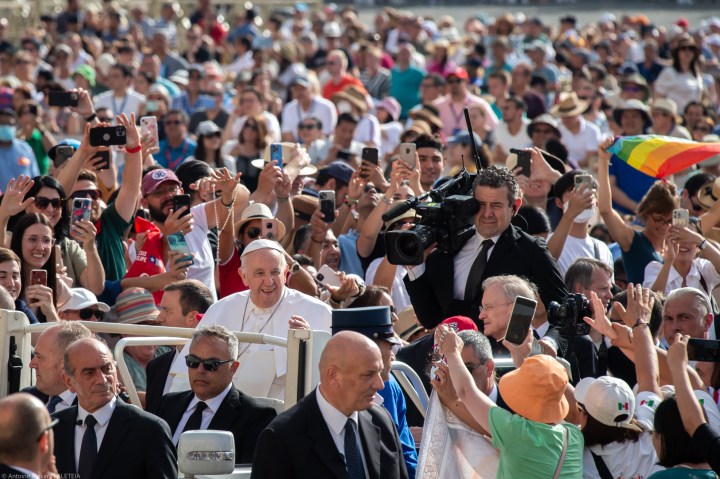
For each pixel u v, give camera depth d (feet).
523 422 71.67
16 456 61.26
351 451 71.82
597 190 127.54
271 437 70.79
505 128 199.41
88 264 109.91
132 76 233.96
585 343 91.30
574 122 205.57
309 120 197.26
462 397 73.26
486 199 92.17
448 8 442.91
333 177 148.05
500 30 319.88
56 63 265.75
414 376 86.84
